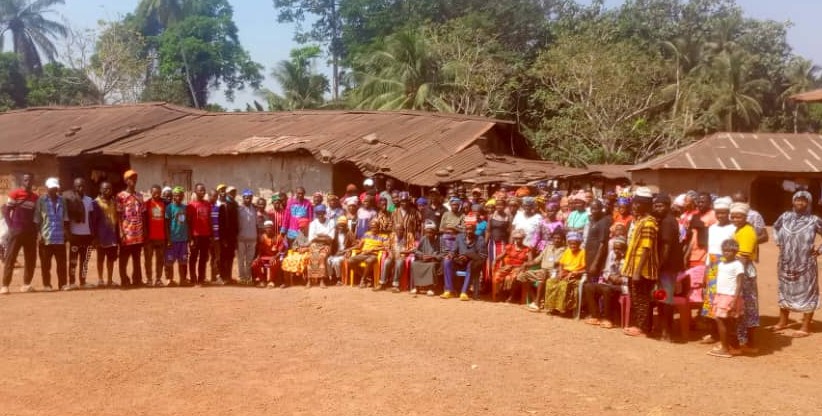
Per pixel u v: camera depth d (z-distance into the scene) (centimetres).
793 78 4750
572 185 2575
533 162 1714
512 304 1054
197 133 1845
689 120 3841
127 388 668
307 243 1219
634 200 895
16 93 4988
